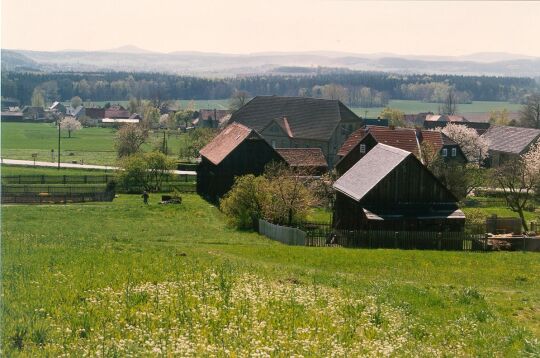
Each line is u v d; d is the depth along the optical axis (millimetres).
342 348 15367
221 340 15188
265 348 14344
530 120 177625
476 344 18531
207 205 73875
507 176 68562
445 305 23984
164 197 75750
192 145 127500
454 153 92625
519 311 24766
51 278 20969
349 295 23062
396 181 51188
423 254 40688
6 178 90438
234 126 87188
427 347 17125
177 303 18484
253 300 19531
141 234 49750
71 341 14289
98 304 17719
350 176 57438
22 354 13016
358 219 51906
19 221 53219
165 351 13633
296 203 57281
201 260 29125
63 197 73375
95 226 52969
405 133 85938
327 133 122062
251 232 56031
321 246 46438
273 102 133125
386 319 19531
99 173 105562
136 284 20938
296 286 23438
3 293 18141
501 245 46625
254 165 76875
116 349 13500
